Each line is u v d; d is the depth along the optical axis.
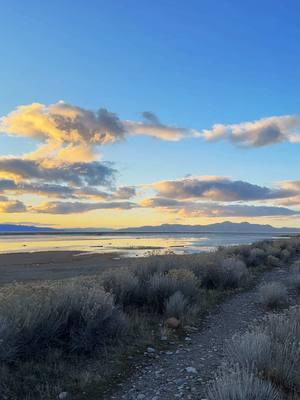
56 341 7.09
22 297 7.23
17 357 6.39
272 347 5.43
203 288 14.43
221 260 17.25
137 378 6.11
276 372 4.98
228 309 11.42
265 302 11.56
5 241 93.56
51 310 7.26
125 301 10.76
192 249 53.34
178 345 7.87
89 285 10.03
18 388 5.52
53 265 30.44
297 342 5.57
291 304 11.79
